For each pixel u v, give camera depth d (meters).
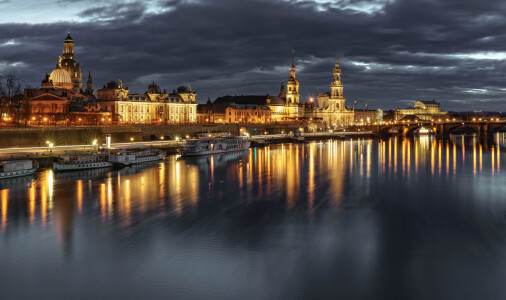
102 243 60.47
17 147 154.62
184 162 152.12
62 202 84.12
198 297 45.75
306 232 64.94
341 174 122.62
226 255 56.00
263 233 64.50
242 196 90.19
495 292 46.78
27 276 50.53
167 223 69.81
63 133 172.12
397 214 75.31
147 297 45.88
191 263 53.59
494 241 61.19
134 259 54.88
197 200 86.25
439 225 68.75
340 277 49.91
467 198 88.31
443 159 165.88
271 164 147.88
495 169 134.25
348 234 64.00
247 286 47.91
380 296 46.09
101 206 81.00
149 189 97.81
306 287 47.69
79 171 124.88
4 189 96.50
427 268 52.25
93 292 47.00
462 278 49.81
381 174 122.62
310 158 170.50
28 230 66.31
